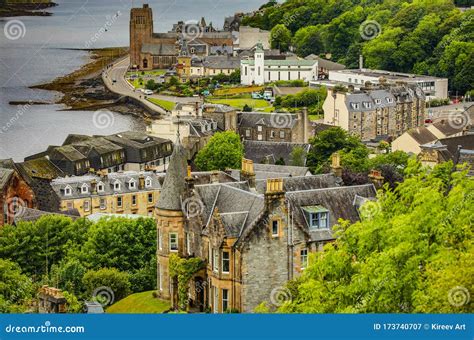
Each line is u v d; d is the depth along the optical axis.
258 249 158.62
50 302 152.75
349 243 143.38
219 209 170.00
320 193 171.62
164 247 175.50
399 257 133.12
